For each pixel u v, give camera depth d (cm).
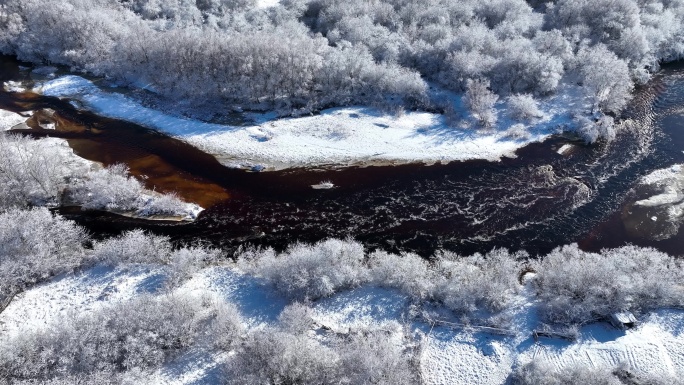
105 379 3156
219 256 4559
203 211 5150
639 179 5638
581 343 3612
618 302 3797
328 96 7069
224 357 3506
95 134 6406
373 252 4653
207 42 6981
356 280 4138
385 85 7075
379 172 5797
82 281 4141
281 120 6700
